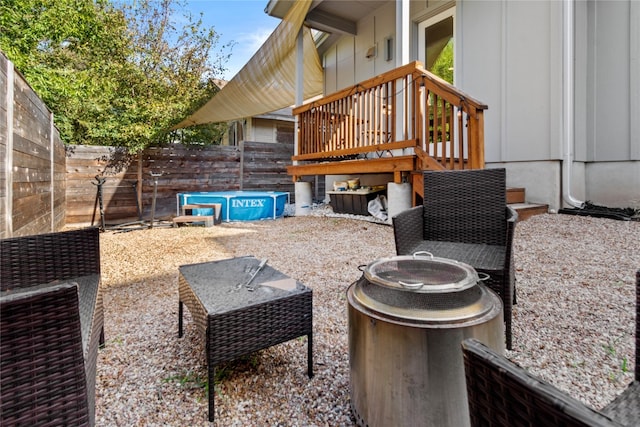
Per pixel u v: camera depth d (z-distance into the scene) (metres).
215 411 1.29
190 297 1.53
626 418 0.75
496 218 2.14
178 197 6.77
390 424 1.04
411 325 0.98
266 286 1.53
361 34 7.55
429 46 6.60
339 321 2.01
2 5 5.30
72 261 1.72
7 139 2.37
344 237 4.31
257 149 8.38
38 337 0.76
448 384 0.97
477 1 5.39
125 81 8.08
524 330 1.81
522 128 4.92
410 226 2.19
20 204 2.75
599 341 1.68
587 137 4.76
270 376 1.50
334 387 1.42
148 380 1.48
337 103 5.43
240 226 5.60
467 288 1.06
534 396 0.45
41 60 6.32
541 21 4.67
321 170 5.85
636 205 4.35
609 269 2.62
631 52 4.33
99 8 7.64
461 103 3.50
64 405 0.81
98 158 6.45
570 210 4.42
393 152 6.10
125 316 2.13
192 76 9.13
